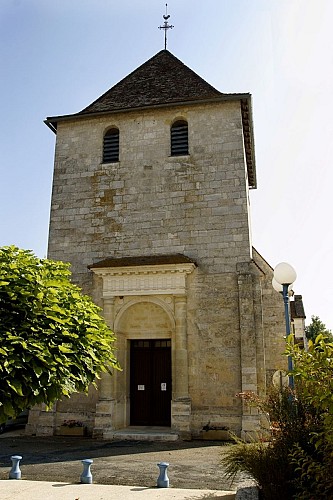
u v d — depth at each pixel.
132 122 18.98
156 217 17.73
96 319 6.91
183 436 15.20
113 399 16.31
